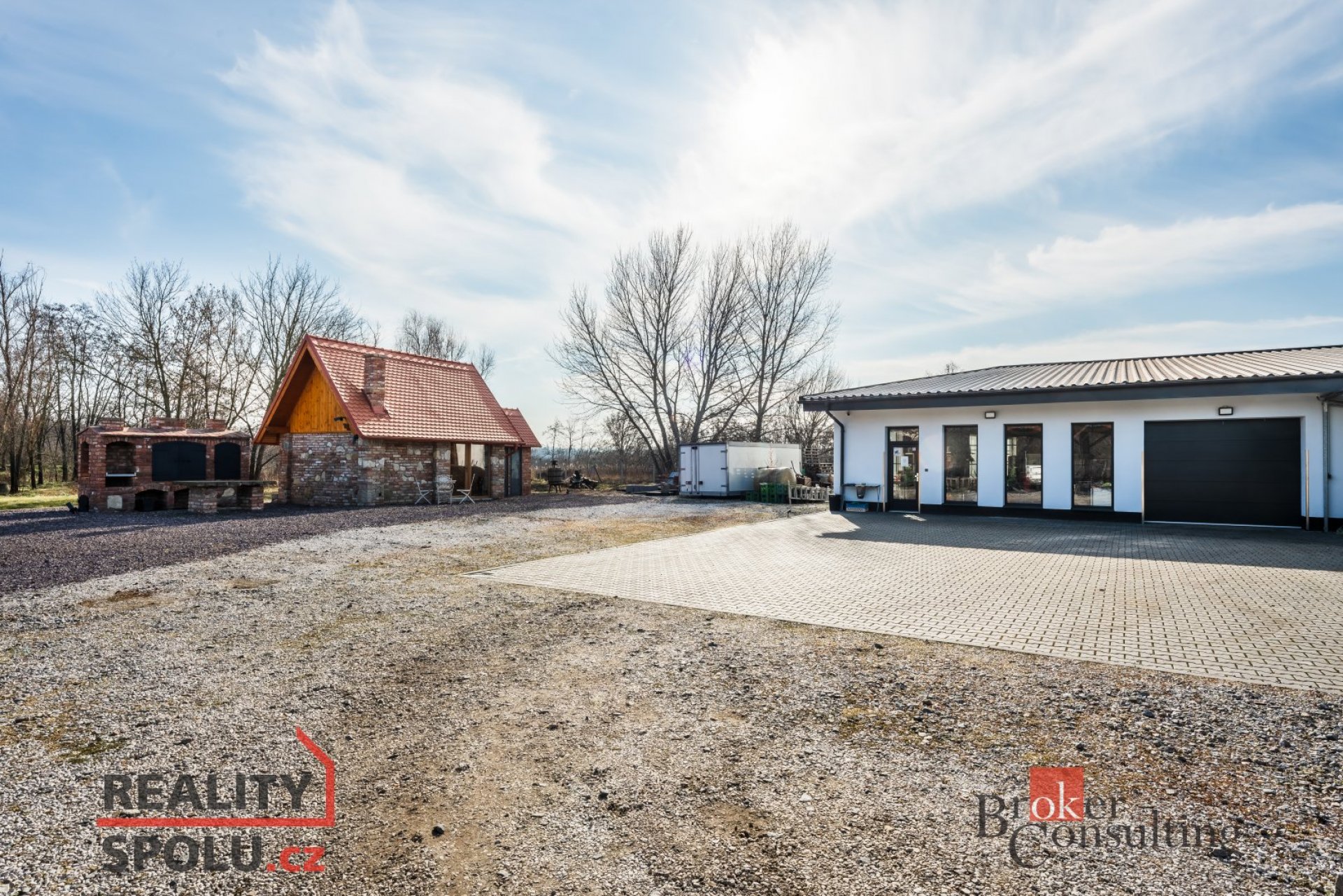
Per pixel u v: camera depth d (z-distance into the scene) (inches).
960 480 685.9
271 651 234.5
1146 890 104.1
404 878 109.9
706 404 1425.9
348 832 123.9
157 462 744.3
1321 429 525.7
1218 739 157.8
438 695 193.6
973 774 143.4
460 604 305.7
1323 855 112.4
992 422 666.8
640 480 1594.5
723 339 1417.3
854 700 186.2
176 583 341.7
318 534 521.7
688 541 522.3
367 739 163.9
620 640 248.2
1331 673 201.6
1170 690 189.6
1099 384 574.6
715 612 289.6
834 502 761.0
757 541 520.1
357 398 799.7
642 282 1419.8
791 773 144.6
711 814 128.4
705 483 1002.7
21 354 1138.0
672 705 184.2
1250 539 484.7
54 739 163.0
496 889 106.6
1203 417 569.6
